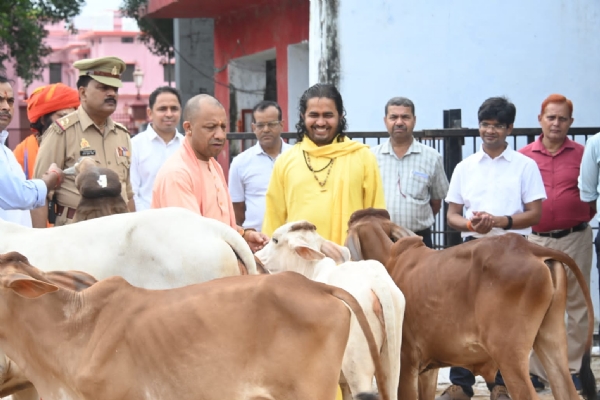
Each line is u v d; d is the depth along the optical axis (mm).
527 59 9445
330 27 9445
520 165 6312
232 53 14320
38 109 6668
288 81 12523
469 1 9422
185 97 17453
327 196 5672
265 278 3873
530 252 5086
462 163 6469
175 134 7246
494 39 9445
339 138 5832
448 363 5355
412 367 5438
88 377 3885
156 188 5125
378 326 4777
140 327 3869
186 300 3883
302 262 5316
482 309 5059
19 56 19516
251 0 12867
